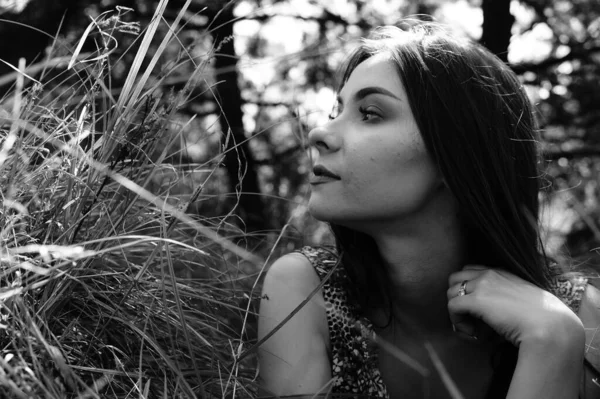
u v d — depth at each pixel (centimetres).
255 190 322
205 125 307
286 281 132
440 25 134
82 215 109
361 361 131
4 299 91
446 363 133
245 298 139
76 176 110
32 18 321
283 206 282
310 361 127
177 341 122
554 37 411
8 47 316
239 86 333
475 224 124
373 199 118
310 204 121
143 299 122
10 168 113
